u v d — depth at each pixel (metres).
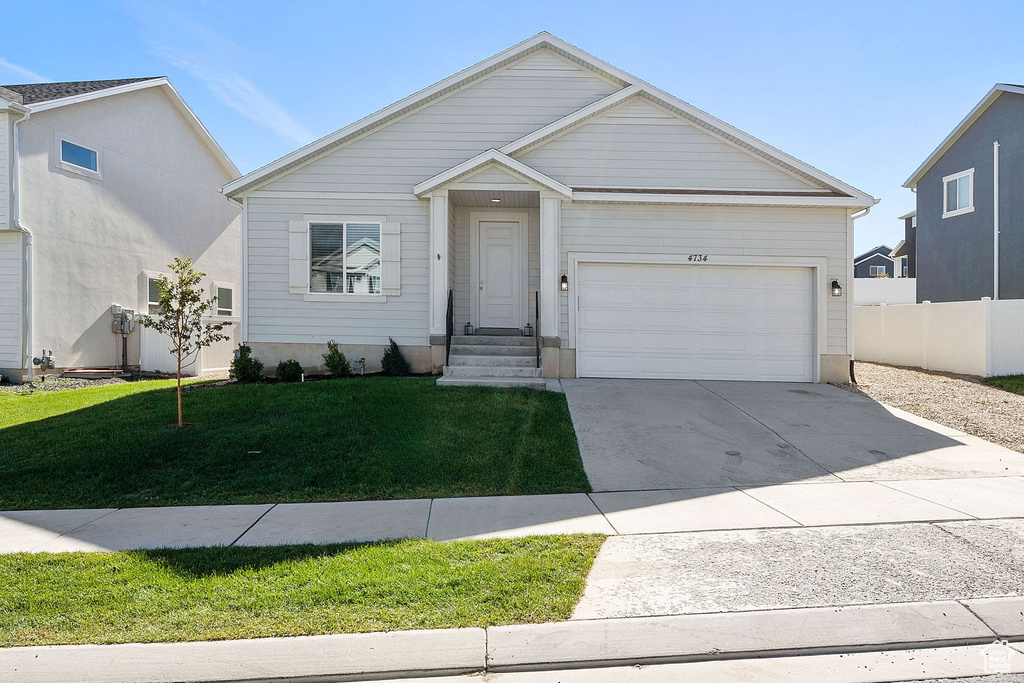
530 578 4.30
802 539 5.10
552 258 12.63
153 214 17.88
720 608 3.96
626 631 3.71
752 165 12.89
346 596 4.03
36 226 14.30
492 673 3.44
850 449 8.08
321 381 11.87
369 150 13.30
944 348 14.70
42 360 14.33
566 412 9.56
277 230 13.29
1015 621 3.88
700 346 12.71
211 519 5.70
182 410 9.62
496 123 13.39
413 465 7.27
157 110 18.05
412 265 13.26
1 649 3.50
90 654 3.44
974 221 20.81
